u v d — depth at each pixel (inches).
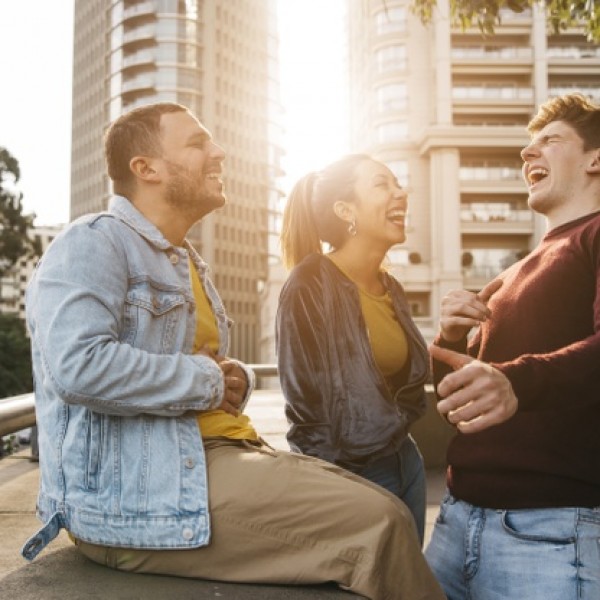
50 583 65.5
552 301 69.2
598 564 66.0
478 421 52.5
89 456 67.9
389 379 97.1
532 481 68.6
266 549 64.9
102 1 4084.6
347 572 62.6
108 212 73.4
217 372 68.6
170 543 65.4
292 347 88.1
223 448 70.2
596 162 73.7
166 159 75.0
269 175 4131.4
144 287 71.0
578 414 68.2
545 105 77.9
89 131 4256.9
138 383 64.5
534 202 76.6
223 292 3681.1
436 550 78.8
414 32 1920.5
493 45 1866.4
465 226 1819.6
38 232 5187.0
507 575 69.6
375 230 95.5
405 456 93.8
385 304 98.5
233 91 3917.3
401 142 1892.2
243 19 4042.8
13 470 182.5
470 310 73.7
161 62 3698.3
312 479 65.7
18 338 2150.6
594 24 199.9
